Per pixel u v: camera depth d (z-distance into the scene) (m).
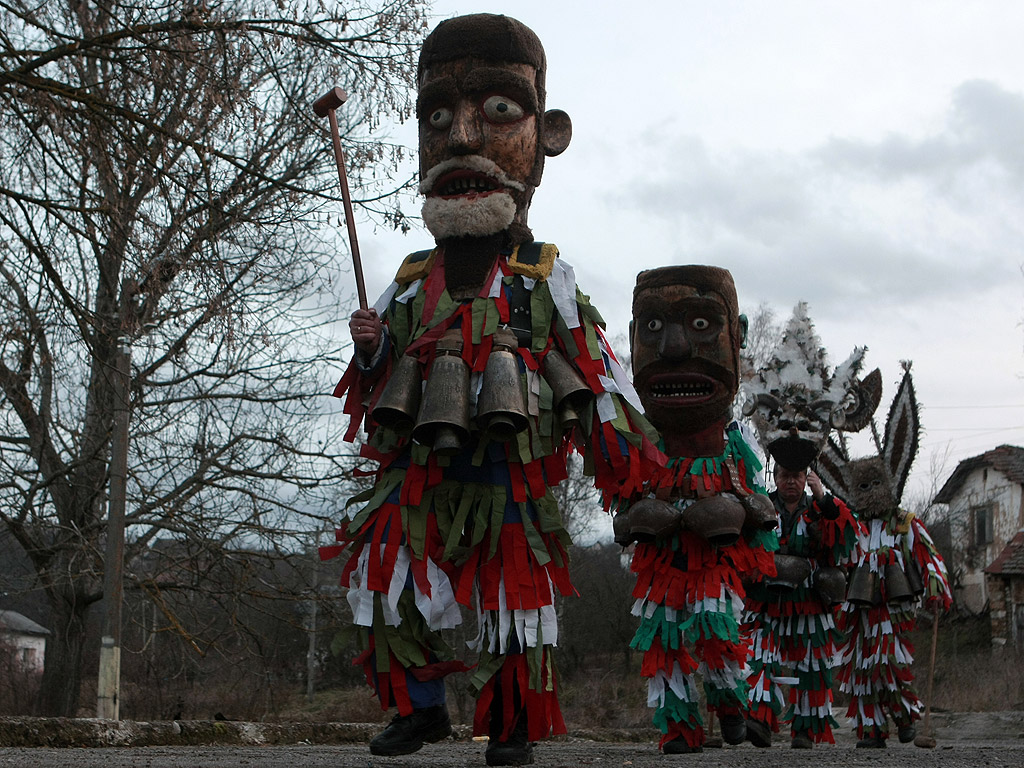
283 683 23.39
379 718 18.16
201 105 11.09
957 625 30.08
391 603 3.77
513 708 3.86
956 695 18.20
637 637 6.04
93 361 12.18
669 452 6.51
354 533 3.93
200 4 11.01
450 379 3.85
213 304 11.45
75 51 10.43
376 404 4.06
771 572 6.19
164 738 7.38
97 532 13.65
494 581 3.85
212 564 13.87
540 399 3.96
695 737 5.92
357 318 4.07
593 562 35.50
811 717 8.06
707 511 5.89
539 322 4.08
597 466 4.11
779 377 8.40
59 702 14.45
